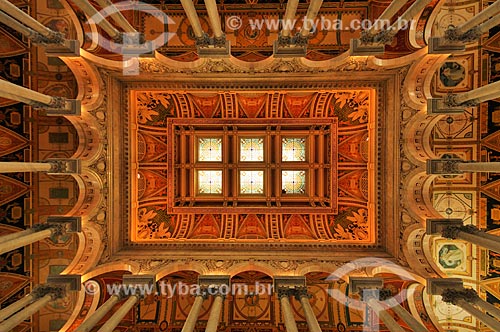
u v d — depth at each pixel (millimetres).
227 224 17781
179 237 17094
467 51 15289
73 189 16250
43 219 16141
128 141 16109
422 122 13312
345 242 15734
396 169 14352
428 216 12898
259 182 18859
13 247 10367
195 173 18625
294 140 18844
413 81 13500
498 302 14883
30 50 15477
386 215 15172
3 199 15531
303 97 17594
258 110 18109
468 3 14906
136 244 15969
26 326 15742
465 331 15445
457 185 15828
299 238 16844
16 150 15562
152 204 17547
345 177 17578
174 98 17594
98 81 14133
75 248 16172
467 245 15531
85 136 14312
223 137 18312
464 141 15758
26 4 14797
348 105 17266
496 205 15219
